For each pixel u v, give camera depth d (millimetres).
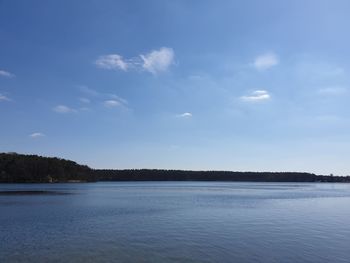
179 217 48500
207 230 37562
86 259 25359
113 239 32219
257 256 26375
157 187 187250
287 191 142625
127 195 103938
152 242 31062
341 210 60438
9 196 90375
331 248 28938
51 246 29062
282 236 34156
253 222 43969
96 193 113500
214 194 113625
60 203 70812
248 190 150750
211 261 25094
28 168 194375
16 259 25094
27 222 42438
